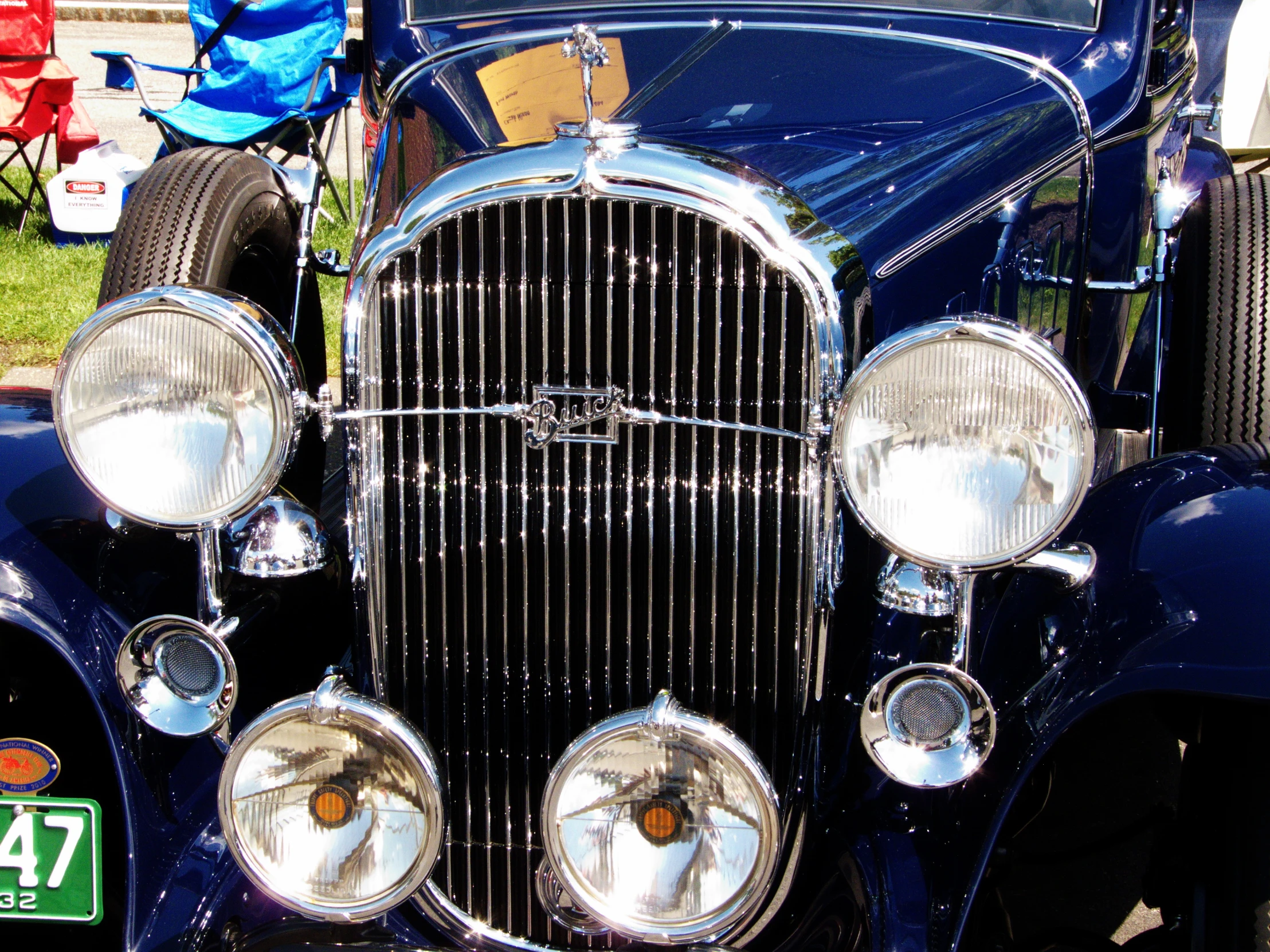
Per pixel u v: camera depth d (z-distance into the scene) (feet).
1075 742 9.02
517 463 6.07
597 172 5.68
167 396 5.80
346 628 7.70
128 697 6.13
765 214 5.76
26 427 7.41
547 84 7.65
